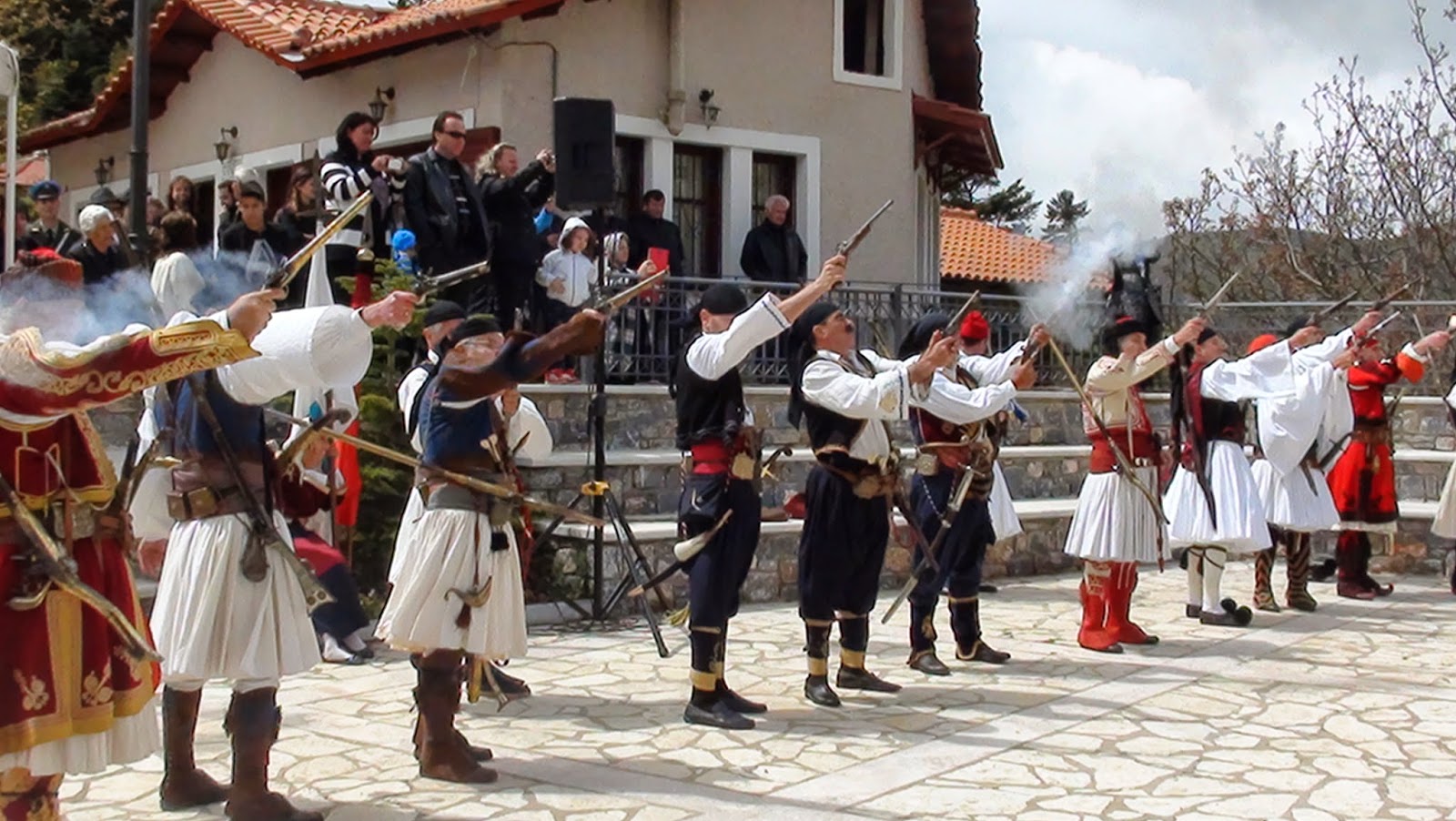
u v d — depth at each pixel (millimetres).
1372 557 12320
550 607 9320
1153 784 5707
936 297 13484
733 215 15273
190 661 4773
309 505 5344
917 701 7109
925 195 18125
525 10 12969
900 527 10516
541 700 7082
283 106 16172
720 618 6574
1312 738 6430
